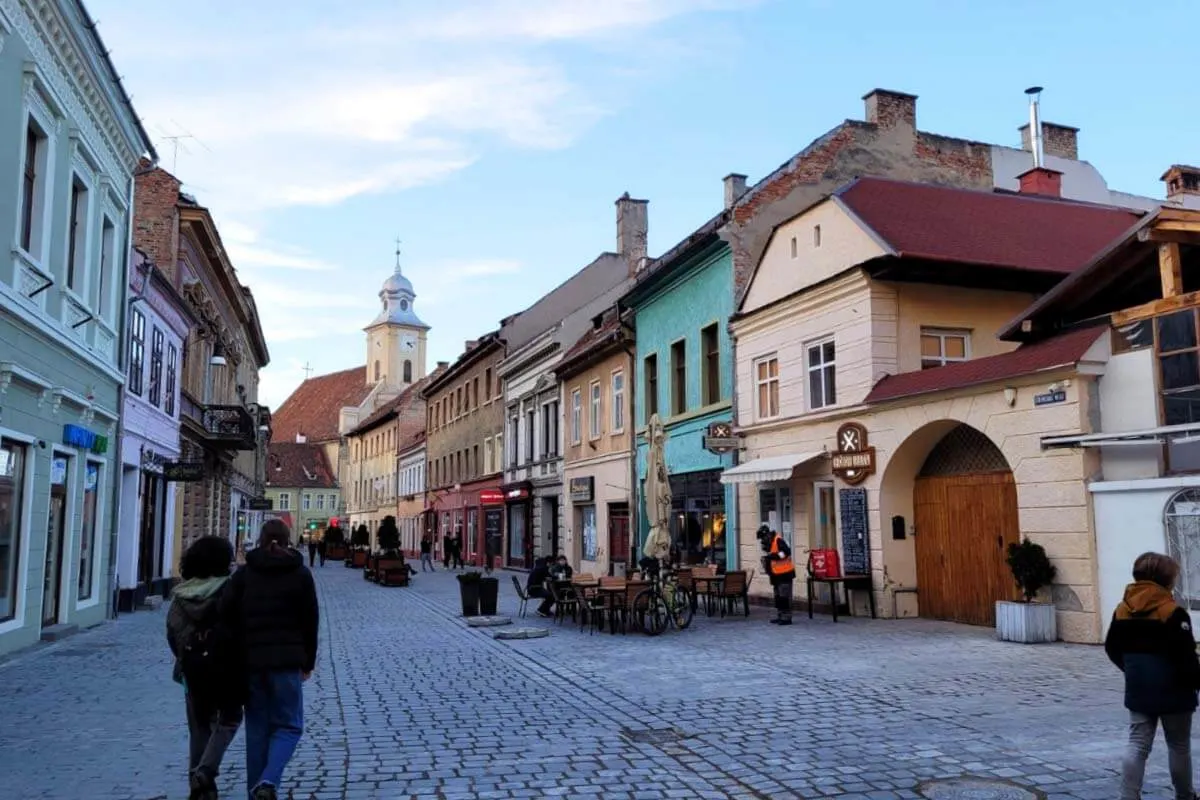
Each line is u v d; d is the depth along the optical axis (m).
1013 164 26.08
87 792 6.32
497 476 43.44
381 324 102.06
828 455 18.05
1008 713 8.31
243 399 44.72
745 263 22.17
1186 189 25.55
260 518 62.72
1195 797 5.37
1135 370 12.48
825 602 18.05
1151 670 5.23
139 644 14.52
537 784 6.44
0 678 11.20
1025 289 18.03
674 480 25.38
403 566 30.91
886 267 16.59
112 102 16.56
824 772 6.60
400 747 7.55
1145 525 11.93
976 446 15.44
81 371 15.98
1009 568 13.90
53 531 15.20
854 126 23.69
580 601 16.66
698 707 9.02
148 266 20.31
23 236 13.55
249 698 5.74
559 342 34.88
